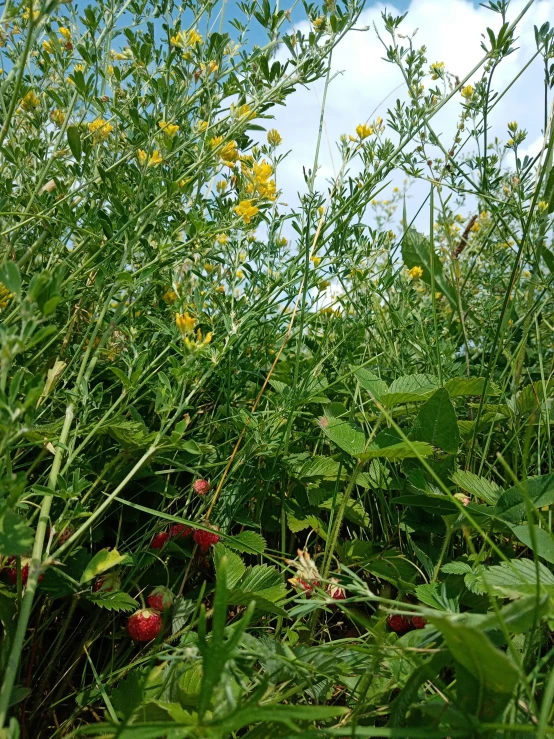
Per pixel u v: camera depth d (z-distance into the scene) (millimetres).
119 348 431
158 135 354
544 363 493
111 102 377
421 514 341
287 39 353
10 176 408
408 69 427
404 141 423
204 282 385
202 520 306
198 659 197
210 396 432
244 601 263
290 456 380
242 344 422
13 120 394
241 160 384
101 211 320
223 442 392
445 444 323
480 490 306
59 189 346
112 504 340
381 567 310
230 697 172
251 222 381
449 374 437
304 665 215
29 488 276
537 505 283
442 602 266
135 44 354
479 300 577
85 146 336
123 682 235
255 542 329
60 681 263
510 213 483
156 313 397
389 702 234
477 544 331
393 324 490
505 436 397
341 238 420
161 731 176
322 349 468
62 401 330
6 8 321
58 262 396
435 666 200
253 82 368
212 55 368
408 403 373
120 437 288
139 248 387
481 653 166
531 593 220
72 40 406
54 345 402
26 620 201
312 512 380
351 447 330
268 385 483
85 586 274
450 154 462
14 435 186
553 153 340
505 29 395
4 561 268
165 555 327
